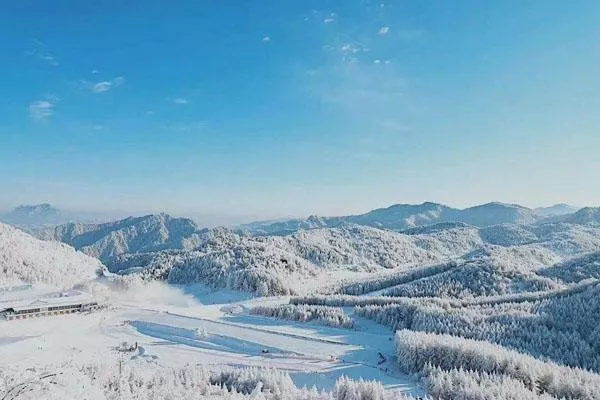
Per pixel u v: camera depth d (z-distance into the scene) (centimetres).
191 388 6181
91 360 8456
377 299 17212
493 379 7862
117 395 5222
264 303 19038
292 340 12238
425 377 8781
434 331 12512
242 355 11012
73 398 3775
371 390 6650
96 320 14162
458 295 19700
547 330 11912
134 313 15450
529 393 6969
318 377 9125
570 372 8156
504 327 12200
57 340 11381
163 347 11438
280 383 6931
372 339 12556
